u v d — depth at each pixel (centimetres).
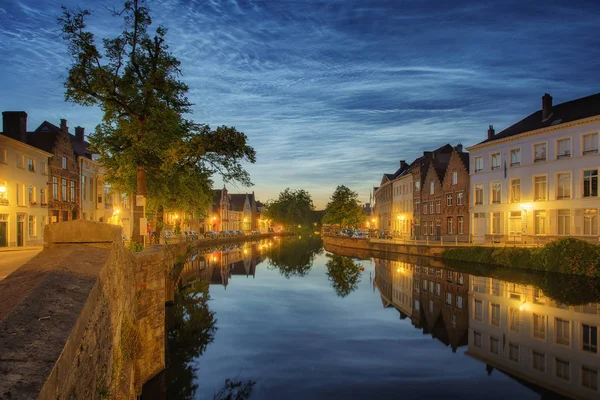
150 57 1611
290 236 11694
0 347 302
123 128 1672
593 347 1430
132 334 888
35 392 259
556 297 2184
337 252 5303
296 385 1139
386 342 1523
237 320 1845
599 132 3141
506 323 1734
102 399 546
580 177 3256
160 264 1154
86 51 1466
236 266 3859
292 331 1672
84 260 593
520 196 3762
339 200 7812
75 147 4247
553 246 2908
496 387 1121
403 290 2523
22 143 3005
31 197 3225
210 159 1952
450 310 1986
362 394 1078
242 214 11319
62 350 319
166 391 1099
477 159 4334
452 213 4794
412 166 6328
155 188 2083
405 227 6291
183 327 1725
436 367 1273
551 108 3703
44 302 398
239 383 1153
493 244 3644
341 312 1997
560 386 1123
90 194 4325
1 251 2166
